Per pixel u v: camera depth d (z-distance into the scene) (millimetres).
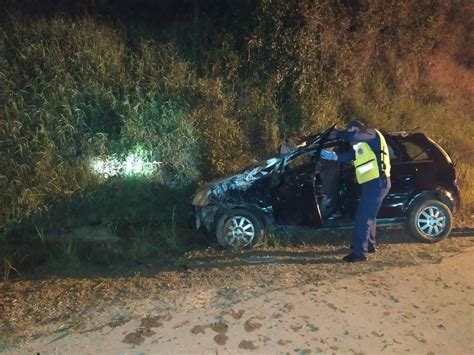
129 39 9453
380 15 10695
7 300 5082
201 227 6578
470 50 13523
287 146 7109
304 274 5527
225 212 6410
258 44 9477
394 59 11305
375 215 5855
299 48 9492
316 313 4590
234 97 9117
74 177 7352
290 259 6031
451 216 6527
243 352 3980
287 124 9211
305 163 6410
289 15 9609
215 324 4426
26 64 8328
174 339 4191
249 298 4926
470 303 4758
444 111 11180
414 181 6500
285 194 6371
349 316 4527
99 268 5957
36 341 4223
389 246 6414
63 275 5762
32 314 4742
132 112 8000
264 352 3977
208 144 8266
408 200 6504
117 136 7887
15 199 6938
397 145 6633
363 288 5109
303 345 4070
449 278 5336
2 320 4637
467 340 4133
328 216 6523
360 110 9852
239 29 9773
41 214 7035
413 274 5457
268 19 9539
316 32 9797
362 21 10461
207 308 4738
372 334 4230
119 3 10148
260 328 4340
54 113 7801
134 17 10117
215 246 6551
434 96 11609
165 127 8156
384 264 5770
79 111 7844
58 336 4293
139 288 5285
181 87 8664
